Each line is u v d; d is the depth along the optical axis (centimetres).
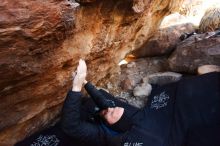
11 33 141
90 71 250
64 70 204
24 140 213
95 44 225
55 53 181
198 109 236
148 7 249
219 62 305
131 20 239
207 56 309
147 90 305
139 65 349
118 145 230
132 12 226
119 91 314
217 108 232
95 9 198
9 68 151
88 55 224
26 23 146
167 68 340
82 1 179
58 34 169
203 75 253
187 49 320
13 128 193
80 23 192
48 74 187
